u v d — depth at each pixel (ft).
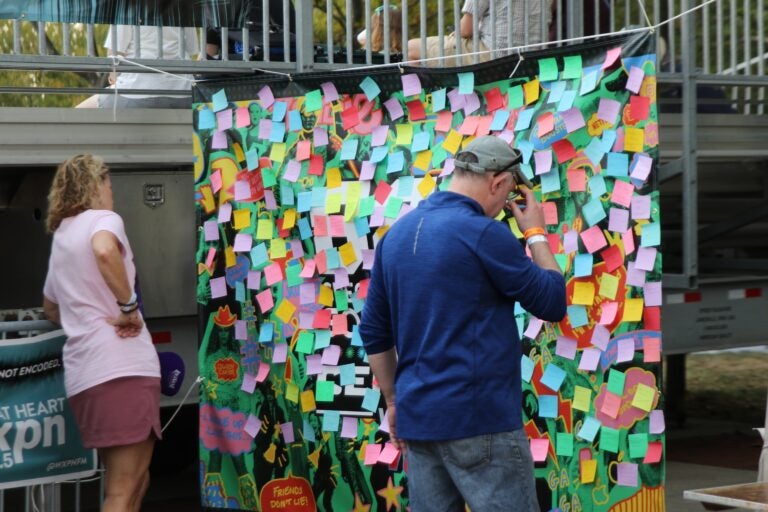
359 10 37.91
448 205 15.17
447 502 15.11
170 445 28.91
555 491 18.61
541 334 18.65
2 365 20.16
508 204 16.16
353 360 20.86
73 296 19.58
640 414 17.71
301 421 21.50
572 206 18.22
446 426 14.47
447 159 19.70
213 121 22.35
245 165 22.03
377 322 15.83
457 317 14.60
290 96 21.50
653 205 17.43
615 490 17.99
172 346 25.00
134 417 19.45
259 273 21.86
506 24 25.88
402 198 20.20
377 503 20.77
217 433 22.49
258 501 22.07
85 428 19.63
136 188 24.39
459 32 25.36
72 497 28.17
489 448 14.49
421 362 14.78
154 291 24.52
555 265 15.52
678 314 29.73
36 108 23.16
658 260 17.43
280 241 21.67
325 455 21.26
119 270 19.15
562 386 18.45
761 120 28.22
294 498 21.70
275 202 21.68
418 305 14.80
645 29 17.47
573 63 18.24
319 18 40.01
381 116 20.51
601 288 17.94
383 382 16.05
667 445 32.99
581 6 25.16
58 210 19.98
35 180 25.52
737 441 33.53
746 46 27.09
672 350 29.60
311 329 21.29
